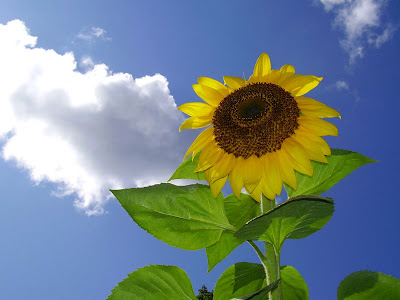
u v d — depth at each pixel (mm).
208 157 689
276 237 588
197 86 691
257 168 671
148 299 644
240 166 687
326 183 658
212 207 665
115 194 652
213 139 702
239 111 676
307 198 519
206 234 664
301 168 652
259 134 664
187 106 700
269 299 582
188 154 675
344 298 583
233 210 700
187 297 652
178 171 702
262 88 677
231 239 677
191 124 695
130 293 645
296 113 657
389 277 572
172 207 660
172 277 654
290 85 673
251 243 608
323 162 642
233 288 670
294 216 559
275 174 663
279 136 659
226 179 684
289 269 649
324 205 539
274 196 653
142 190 659
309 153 654
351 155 641
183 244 659
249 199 706
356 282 584
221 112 689
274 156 672
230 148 678
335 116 644
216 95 695
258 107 678
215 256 673
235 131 675
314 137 661
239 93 683
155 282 652
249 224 543
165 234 655
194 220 663
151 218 654
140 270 654
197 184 674
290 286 653
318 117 660
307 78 652
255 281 671
